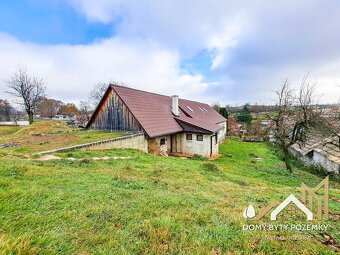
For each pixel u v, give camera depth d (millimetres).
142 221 3330
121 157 9898
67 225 3051
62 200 3896
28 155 8484
